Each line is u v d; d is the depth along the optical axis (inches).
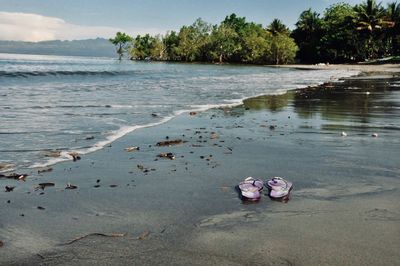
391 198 197.8
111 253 142.6
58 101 552.4
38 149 288.7
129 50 5629.9
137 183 221.6
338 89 844.0
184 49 4717.0
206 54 4498.0
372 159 272.2
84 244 149.3
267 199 197.2
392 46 3373.5
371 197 199.3
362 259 137.6
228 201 195.3
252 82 1063.6
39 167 246.8
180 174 239.0
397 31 3326.8
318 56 3885.3
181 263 135.9
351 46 3462.1
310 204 189.9
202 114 473.7
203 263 136.0
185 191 209.5
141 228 163.5
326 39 3624.5
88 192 205.8
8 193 201.9
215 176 235.9
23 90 697.0
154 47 5324.8
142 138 336.2
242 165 259.0
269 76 1406.3
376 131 373.4
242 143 322.3
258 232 159.2
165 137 342.3
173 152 291.3
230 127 393.1
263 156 281.6
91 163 258.4
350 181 225.3
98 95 647.8
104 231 160.6
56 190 208.1
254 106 551.5
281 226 164.9
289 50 3784.5
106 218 173.6
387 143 321.4
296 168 251.6
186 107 529.0
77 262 136.6
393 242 150.2
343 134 356.2
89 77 1139.9
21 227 163.3
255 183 212.8
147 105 536.7
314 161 268.1
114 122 402.3
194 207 187.3
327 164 260.5
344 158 275.3
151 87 834.8
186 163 262.8
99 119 415.8
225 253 142.6
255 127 394.3
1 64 1829.5
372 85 959.6
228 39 4271.7
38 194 201.8
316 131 373.1
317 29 3998.5
